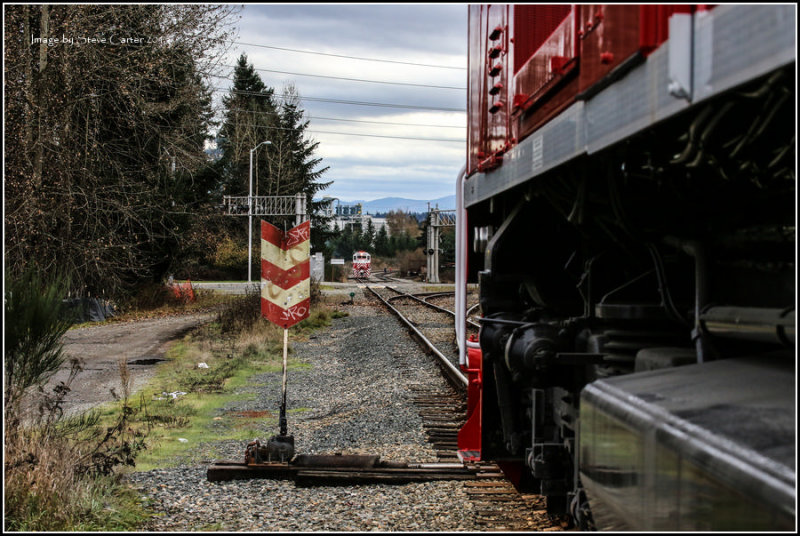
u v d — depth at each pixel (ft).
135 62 74.23
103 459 24.57
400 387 43.32
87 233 79.41
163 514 21.20
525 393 21.07
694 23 8.50
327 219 269.85
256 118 250.98
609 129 11.21
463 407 36.22
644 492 9.65
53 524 19.53
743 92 9.17
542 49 15.56
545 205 20.75
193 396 42.37
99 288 89.97
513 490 22.31
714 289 13.60
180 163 88.43
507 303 21.56
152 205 90.43
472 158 23.08
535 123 16.16
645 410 9.89
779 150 10.54
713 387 9.97
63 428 29.27
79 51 69.46
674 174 13.46
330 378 50.24
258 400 41.73
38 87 66.95
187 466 27.07
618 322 16.96
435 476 23.98
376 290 177.99
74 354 61.98
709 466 8.12
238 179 242.78
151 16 72.59
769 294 12.20
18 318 23.18
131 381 44.32
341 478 23.95
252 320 78.54
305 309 28.78
